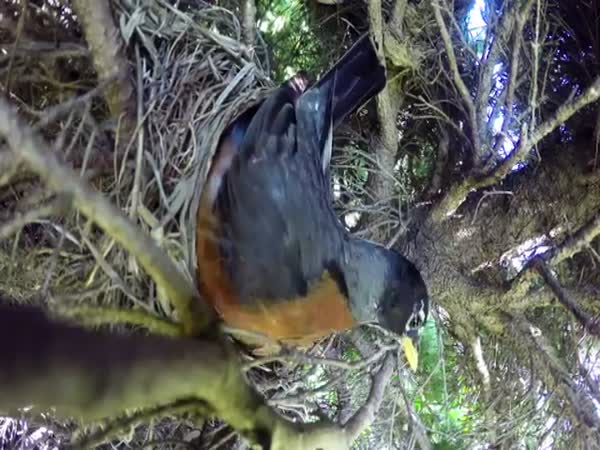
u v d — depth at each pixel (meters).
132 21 0.40
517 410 0.50
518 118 0.44
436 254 0.50
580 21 0.50
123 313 0.23
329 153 0.44
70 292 0.34
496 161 0.46
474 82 0.49
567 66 0.50
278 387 0.44
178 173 0.40
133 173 0.38
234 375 0.23
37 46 0.37
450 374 0.55
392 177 0.50
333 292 0.41
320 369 0.48
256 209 0.39
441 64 0.48
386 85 0.47
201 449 0.38
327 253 0.41
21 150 0.17
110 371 0.17
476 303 0.50
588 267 0.51
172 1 0.45
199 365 0.21
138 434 0.42
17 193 0.34
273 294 0.39
